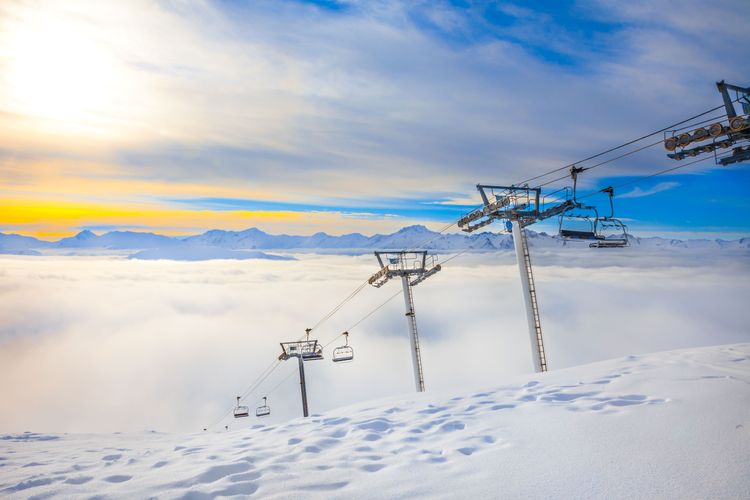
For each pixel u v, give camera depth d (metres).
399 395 10.47
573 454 4.43
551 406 6.41
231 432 10.12
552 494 3.65
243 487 4.36
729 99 10.38
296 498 4.01
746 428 4.43
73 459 7.41
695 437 4.41
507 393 7.98
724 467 3.72
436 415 6.98
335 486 4.29
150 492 4.52
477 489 3.89
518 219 16.41
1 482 5.62
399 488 4.09
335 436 6.52
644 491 3.51
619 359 10.31
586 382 7.80
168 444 9.11
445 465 4.62
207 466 5.34
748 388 5.83
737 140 10.38
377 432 6.39
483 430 5.71
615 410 5.71
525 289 16.14
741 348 9.80
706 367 7.79
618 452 4.32
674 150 11.65
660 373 7.61
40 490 4.89
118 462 6.50
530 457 4.51
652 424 4.94
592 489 3.65
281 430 7.91
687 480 3.60
